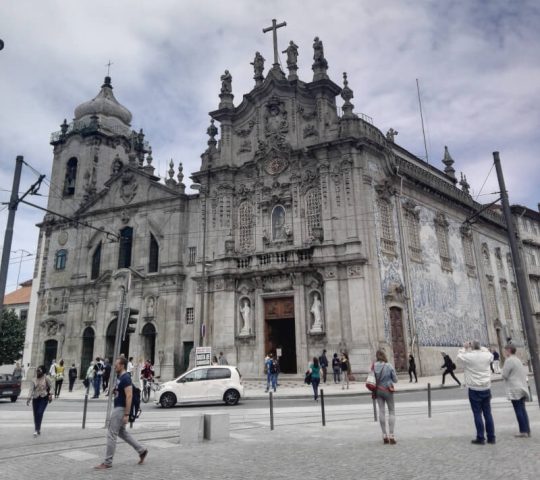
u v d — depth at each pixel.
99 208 41.84
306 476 7.70
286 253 31.92
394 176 35.06
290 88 35.09
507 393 10.42
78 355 38.91
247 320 32.44
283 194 33.66
